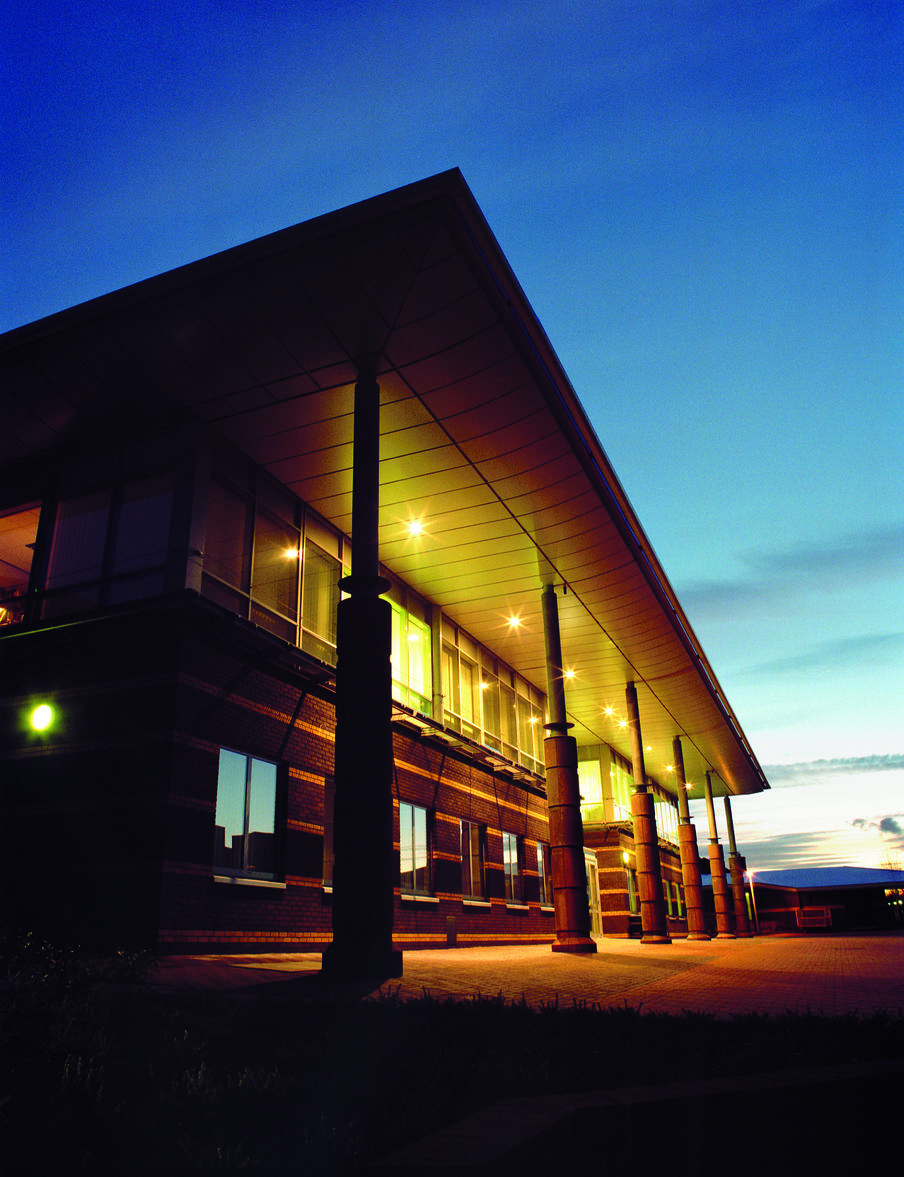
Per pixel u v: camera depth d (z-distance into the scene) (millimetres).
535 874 25734
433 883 19359
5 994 4773
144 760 11703
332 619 17000
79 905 11266
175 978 8172
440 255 10594
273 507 15586
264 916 13031
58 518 14367
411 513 16859
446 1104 4105
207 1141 3467
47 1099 3705
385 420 13805
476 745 20781
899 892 61125
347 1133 3533
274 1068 4531
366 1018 5914
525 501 16453
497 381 12898
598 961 14531
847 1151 3717
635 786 26703
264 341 12023
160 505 13477
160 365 12539
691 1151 3318
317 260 10734
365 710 10789
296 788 14438
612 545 18438
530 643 24781
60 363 12562
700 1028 6031
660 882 25766
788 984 10703
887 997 9086
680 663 26438
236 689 13281
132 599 12977
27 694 12812
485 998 7230
